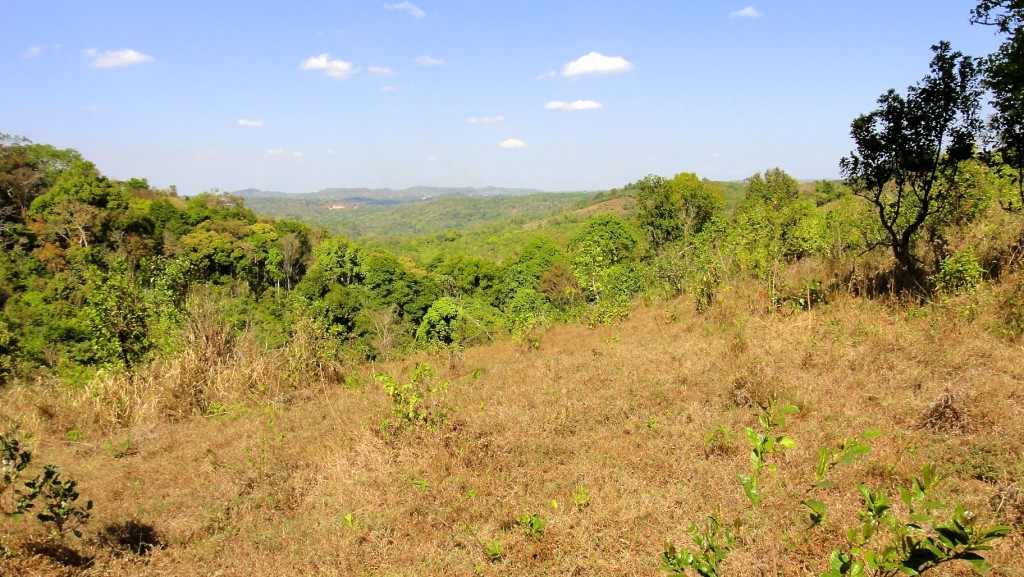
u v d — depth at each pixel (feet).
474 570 12.82
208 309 38.32
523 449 19.01
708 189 136.87
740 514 12.87
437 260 194.80
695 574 10.91
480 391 27.68
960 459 13.73
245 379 34.73
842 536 10.96
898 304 28.71
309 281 142.92
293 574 13.78
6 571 13.34
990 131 27.78
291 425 26.91
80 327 81.00
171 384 32.58
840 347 23.97
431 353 44.98
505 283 163.12
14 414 29.76
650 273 68.90
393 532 15.14
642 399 22.27
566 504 15.03
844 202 54.75
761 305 36.86
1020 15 23.27
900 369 20.42
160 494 19.93
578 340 41.75
